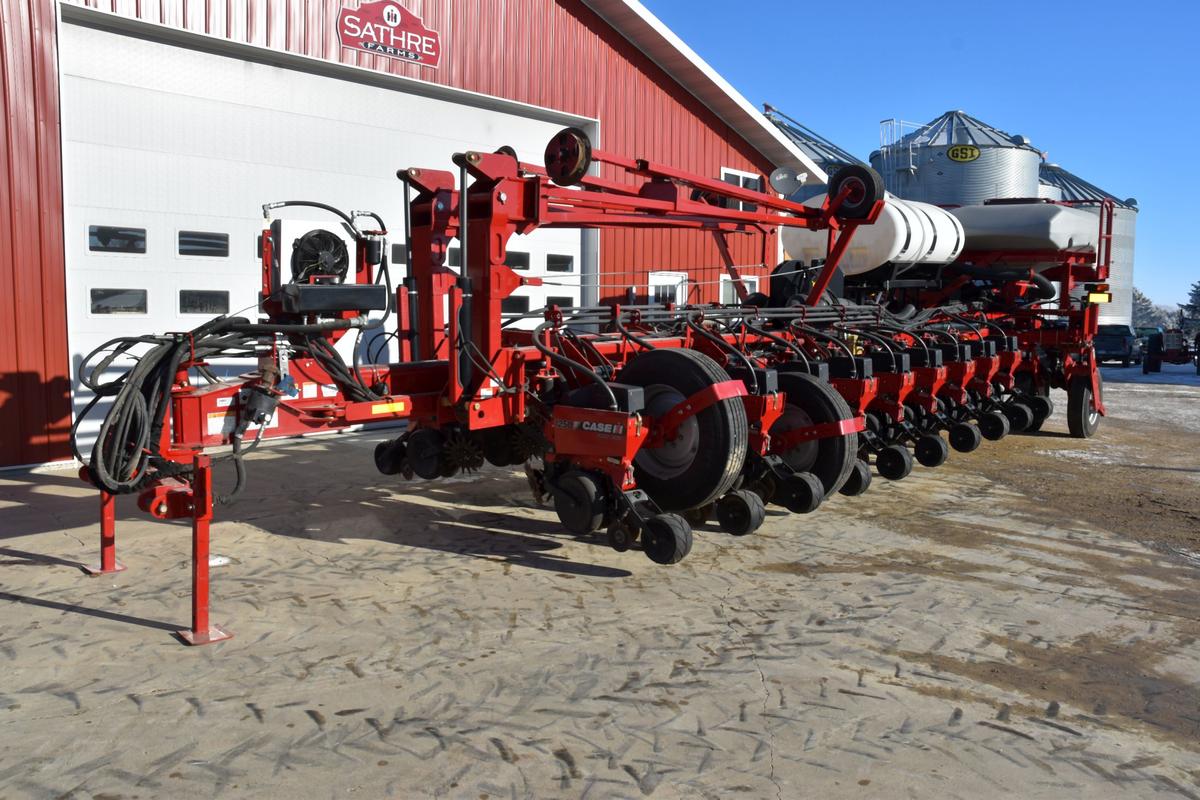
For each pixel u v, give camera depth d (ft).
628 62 36.63
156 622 12.34
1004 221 32.91
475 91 31.14
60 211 22.15
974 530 18.15
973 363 25.55
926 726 9.79
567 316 19.33
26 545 15.88
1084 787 8.65
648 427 15.30
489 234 15.49
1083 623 13.02
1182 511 20.16
